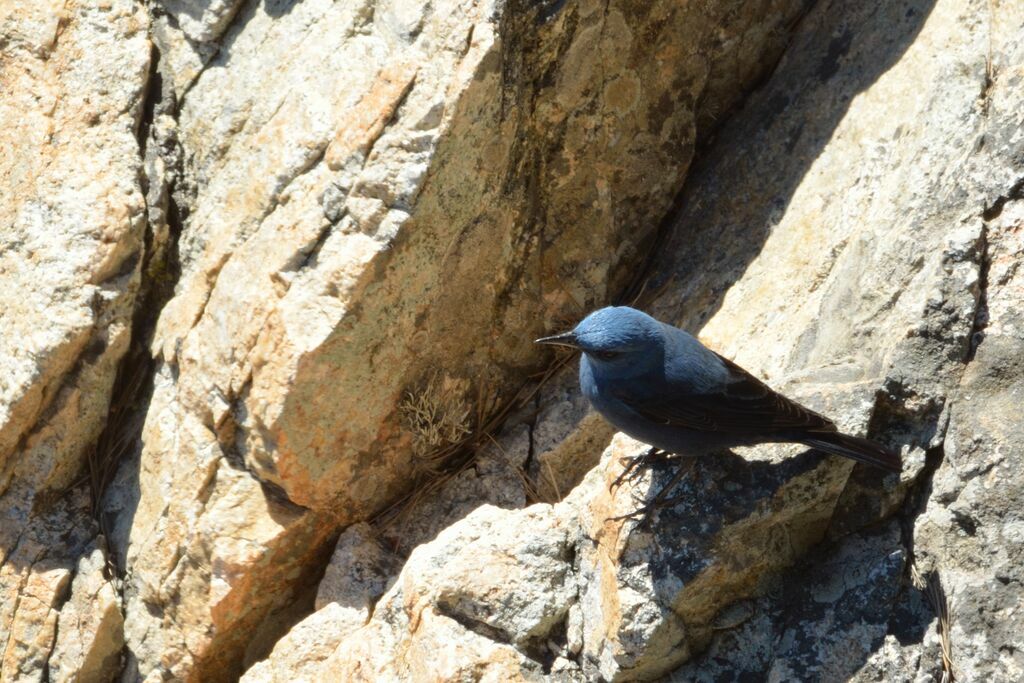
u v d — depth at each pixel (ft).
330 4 38.29
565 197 38.73
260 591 36.40
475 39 33.96
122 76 39.83
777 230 37.96
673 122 40.04
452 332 36.50
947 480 29.19
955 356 29.94
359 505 36.94
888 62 37.91
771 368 34.24
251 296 35.12
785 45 41.24
